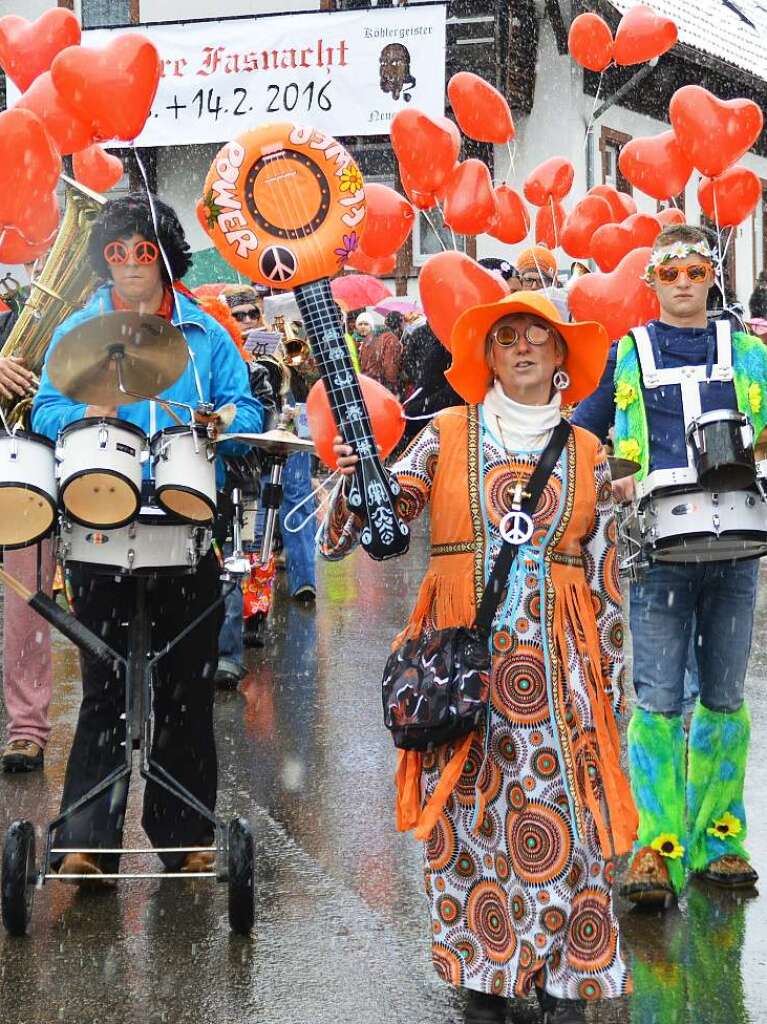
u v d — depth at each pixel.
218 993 6.34
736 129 10.32
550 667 5.94
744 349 7.48
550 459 6.12
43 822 8.61
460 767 5.91
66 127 8.55
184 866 7.61
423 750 5.90
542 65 32.69
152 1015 6.12
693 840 7.76
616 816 6.00
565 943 5.89
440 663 5.88
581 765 5.96
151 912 7.26
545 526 6.07
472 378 6.37
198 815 7.63
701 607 7.72
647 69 27.33
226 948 6.82
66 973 6.53
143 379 6.43
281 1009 6.18
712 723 7.73
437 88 27.83
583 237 13.93
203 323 7.36
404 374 13.65
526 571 6.03
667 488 7.28
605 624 6.23
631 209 14.54
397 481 6.23
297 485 16.41
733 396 7.38
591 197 13.98
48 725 9.93
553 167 14.76
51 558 9.71
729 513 7.23
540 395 6.26
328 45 27.91
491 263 14.55
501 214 13.12
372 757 10.09
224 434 6.79
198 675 7.53
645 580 7.58
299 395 15.68
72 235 7.95
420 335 13.41
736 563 7.55
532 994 6.39
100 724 7.48
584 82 32.69
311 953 6.78
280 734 10.70
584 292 10.23
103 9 34.75
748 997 6.32
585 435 6.25
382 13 27.55
